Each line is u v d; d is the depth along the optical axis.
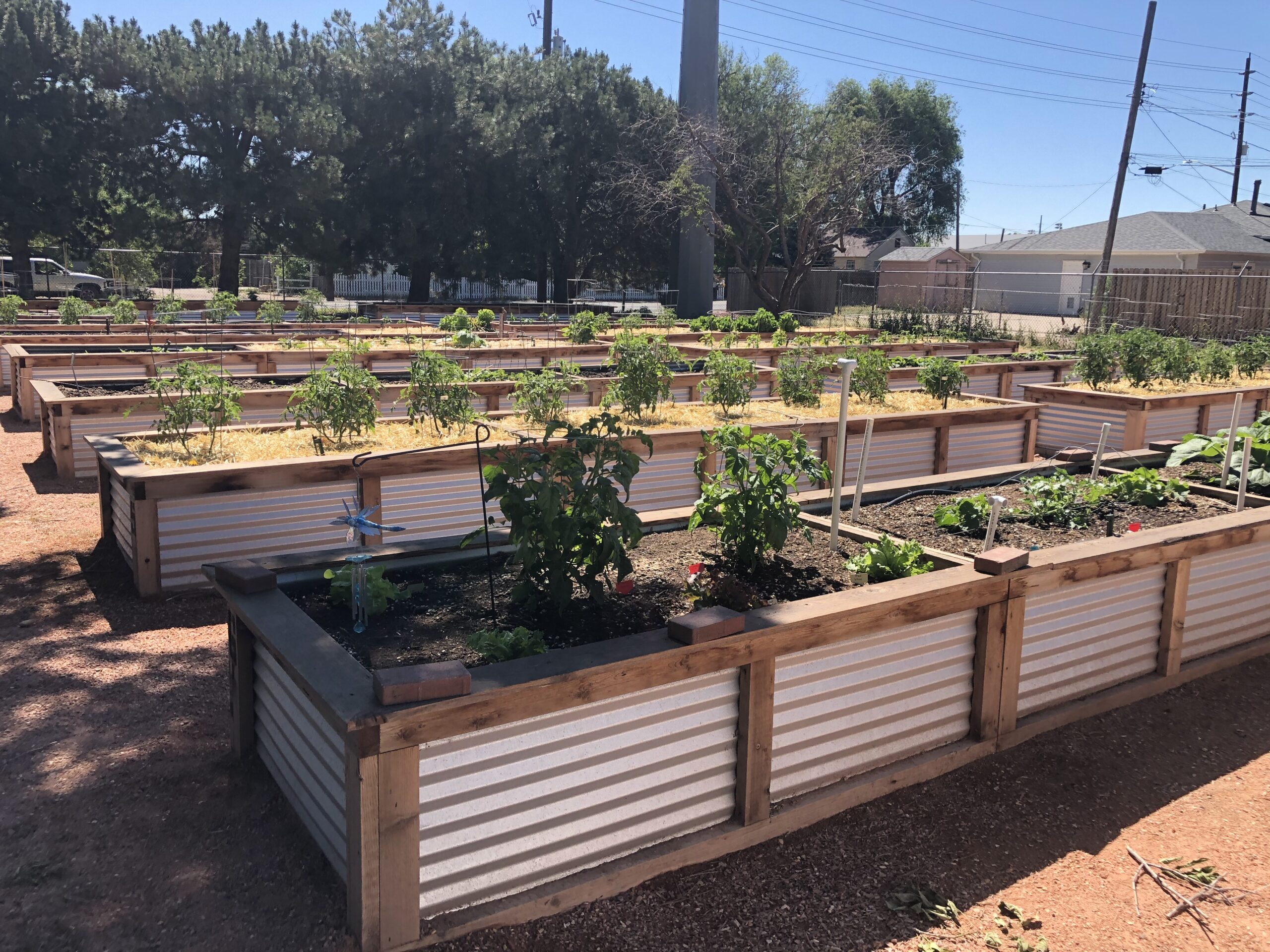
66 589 5.98
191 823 3.38
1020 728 4.19
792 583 4.19
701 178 34.47
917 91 55.75
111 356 11.81
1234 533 4.90
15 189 28.55
